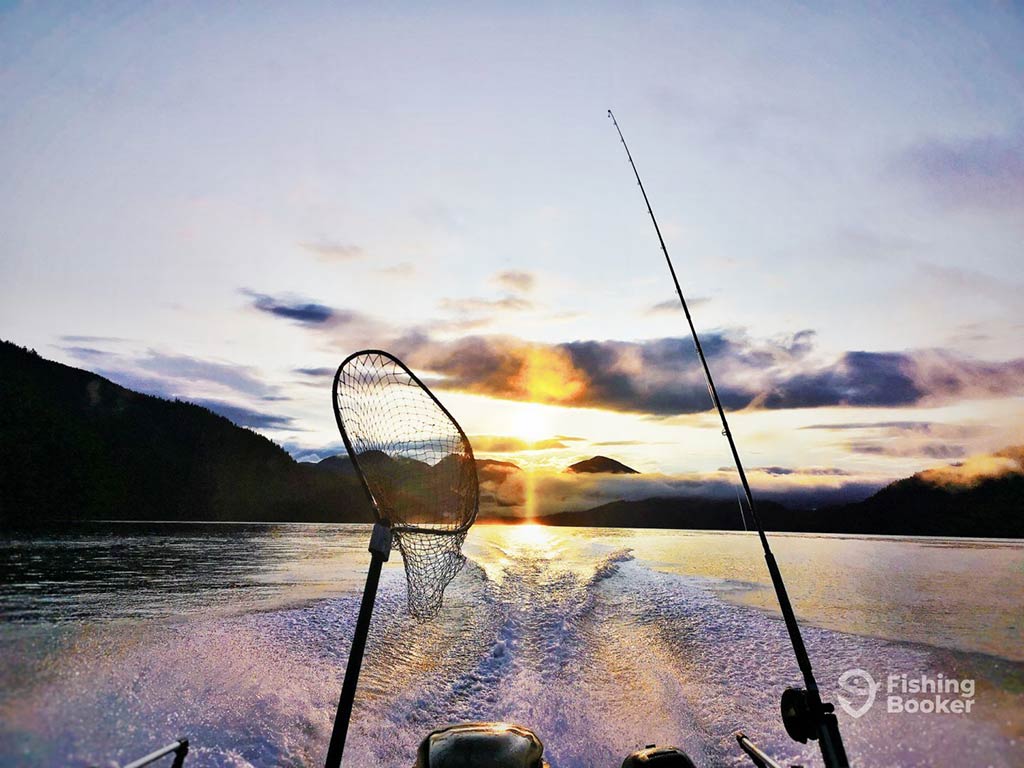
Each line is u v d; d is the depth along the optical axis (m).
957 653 6.18
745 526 5.53
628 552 17.36
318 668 5.56
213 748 3.67
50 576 9.94
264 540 20.38
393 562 13.79
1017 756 3.85
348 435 2.89
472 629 7.91
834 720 2.77
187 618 6.85
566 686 5.75
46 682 4.10
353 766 3.86
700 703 5.18
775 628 7.59
